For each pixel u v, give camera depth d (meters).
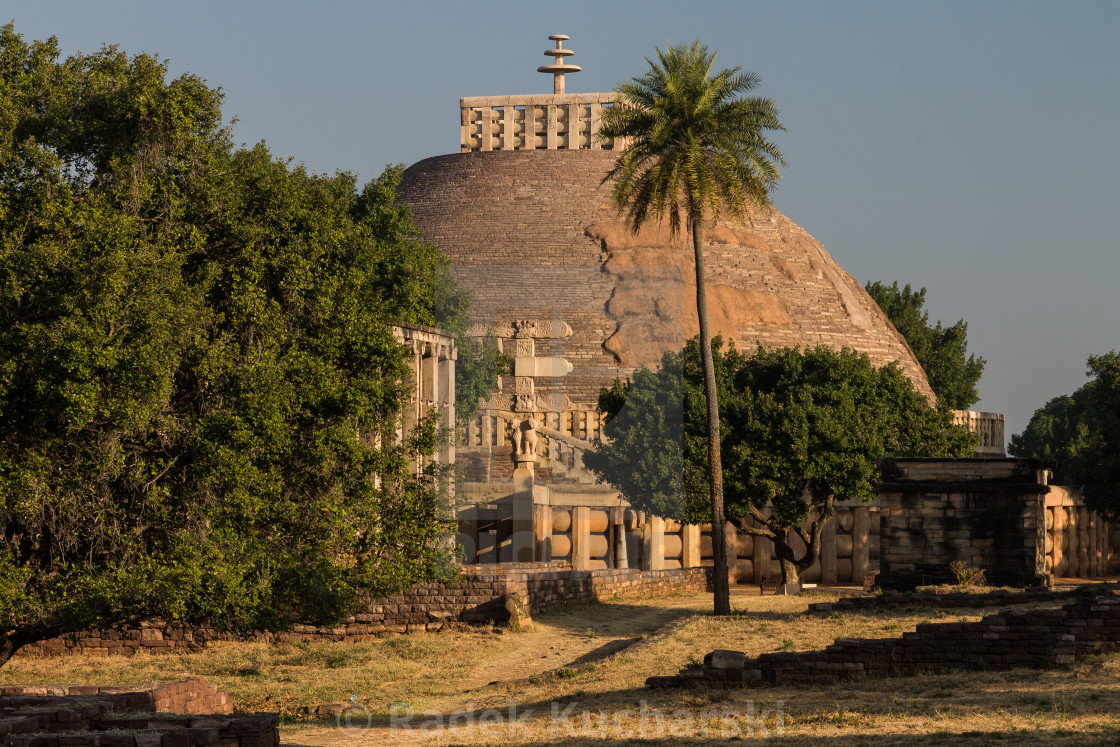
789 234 147.12
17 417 33.34
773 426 77.44
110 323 33.34
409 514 38.31
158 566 34.53
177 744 24.36
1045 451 158.25
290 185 43.16
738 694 35.53
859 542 94.25
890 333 145.38
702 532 94.06
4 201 35.06
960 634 37.03
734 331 128.25
